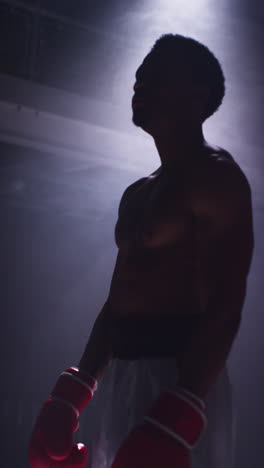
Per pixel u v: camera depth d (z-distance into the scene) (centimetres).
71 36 838
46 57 823
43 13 820
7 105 786
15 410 1420
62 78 831
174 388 80
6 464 1317
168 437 76
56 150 880
